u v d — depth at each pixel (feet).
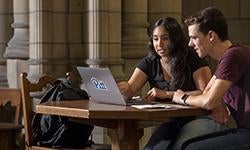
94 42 16.76
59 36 17.28
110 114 10.08
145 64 13.01
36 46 17.06
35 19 17.03
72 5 17.39
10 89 15.21
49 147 12.93
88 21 17.03
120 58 17.13
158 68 12.84
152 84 12.99
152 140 11.73
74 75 15.75
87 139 13.37
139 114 10.03
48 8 17.03
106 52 16.76
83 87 15.31
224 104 10.89
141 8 17.71
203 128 11.02
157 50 12.44
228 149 10.45
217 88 10.45
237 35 21.30
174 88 12.51
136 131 11.27
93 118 10.30
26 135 13.35
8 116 17.60
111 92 11.16
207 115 11.09
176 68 12.39
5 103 15.20
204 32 10.83
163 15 18.12
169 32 12.28
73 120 11.57
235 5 21.24
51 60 17.12
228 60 10.54
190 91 12.13
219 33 10.86
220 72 10.54
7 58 18.40
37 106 11.28
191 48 12.57
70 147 13.02
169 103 11.44
